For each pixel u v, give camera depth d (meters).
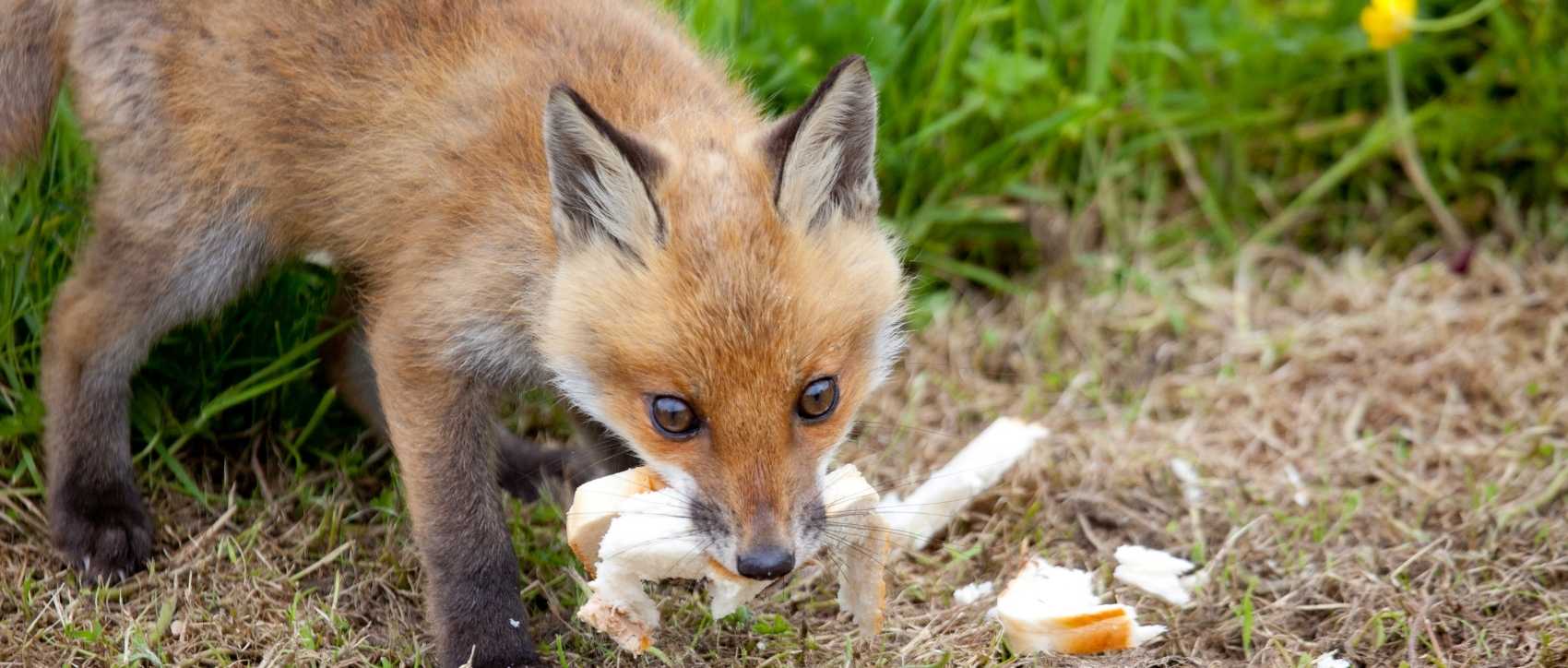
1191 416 6.81
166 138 5.23
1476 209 8.08
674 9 7.01
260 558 5.41
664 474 4.55
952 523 5.94
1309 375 7.06
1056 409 6.93
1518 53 8.02
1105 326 7.53
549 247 4.71
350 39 5.18
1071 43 8.00
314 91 5.18
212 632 5.08
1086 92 7.89
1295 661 5.09
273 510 5.68
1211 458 6.45
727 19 7.14
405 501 5.59
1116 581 5.61
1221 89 8.15
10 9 5.54
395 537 5.64
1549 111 7.94
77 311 5.36
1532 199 8.17
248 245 5.43
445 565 4.89
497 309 4.77
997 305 7.74
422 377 4.86
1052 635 4.88
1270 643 5.13
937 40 7.71
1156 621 5.33
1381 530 5.85
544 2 5.39
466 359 4.83
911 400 6.89
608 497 4.61
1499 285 7.62
